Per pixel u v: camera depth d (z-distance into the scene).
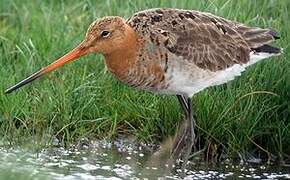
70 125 16.34
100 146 16.23
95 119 16.39
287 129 16.14
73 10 18.97
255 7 18.00
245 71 16.72
